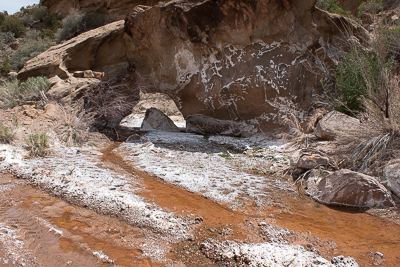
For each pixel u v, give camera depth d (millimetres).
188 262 2754
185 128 8828
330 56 6688
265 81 6484
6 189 4125
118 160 5609
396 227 3379
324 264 2588
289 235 3154
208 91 7227
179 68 7418
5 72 15414
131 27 7680
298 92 6527
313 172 4543
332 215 3646
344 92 6309
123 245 2979
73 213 3551
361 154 4641
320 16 6723
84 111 7246
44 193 4051
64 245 2955
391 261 2768
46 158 5406
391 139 4602
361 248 2973
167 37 7250
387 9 12336
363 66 5648
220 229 3289
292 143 5715
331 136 5332
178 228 3264
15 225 3248
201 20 6582
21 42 18953
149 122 8531
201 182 4500
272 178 4734
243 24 6320
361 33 7324
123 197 3832
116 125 8555
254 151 6070
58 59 8547
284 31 6371
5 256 2742
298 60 6473
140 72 8453
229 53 6715
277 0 6031
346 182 3902
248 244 2939
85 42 8625
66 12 21281
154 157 5746
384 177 4191
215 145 6672
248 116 7098
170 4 6836
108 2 17406
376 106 5074
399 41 5781
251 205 3854
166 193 4156
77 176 4496
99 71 8867
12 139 5805
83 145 6516
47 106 7266
